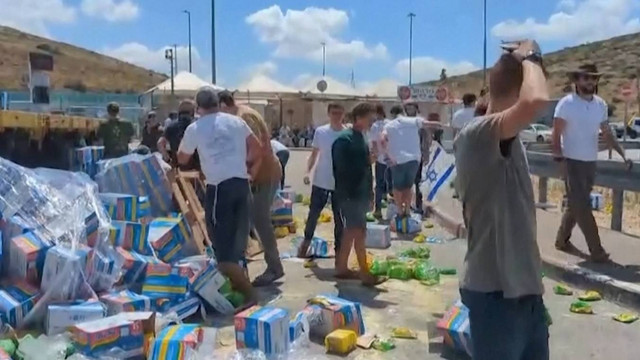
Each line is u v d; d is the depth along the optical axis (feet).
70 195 22.49
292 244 34.40
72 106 95.66
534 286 11.46
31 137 31.42
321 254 31.40
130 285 22.39
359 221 26.22
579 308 23.44
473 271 11.58
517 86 11.33
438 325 19.16
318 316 20.16
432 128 44.16
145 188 29.71
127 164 29.73
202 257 25.88
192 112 35.83
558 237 30.71
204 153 23.77
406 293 25.44
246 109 26.73
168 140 35.81
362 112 25.94
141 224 24.12
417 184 44.57
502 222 11.33
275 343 18.25
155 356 17.43
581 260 28.63
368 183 26.48
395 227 38.14
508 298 11.28
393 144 38.52
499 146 11.21
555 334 21.06
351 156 25.95
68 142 36.47
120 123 43.06
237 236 23.86
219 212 23.67
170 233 25.64
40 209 21.70
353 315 20.44
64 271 19.86
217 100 24.59
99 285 21.40
